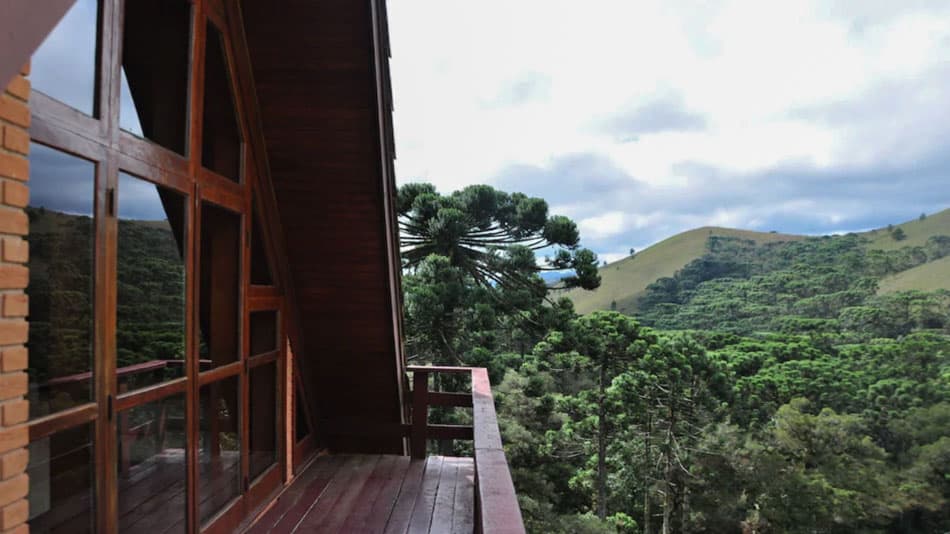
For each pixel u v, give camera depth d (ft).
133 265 6.77
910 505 107.76
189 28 8.34
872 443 114.42
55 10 3.00
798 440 105.81
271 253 12.36
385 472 14.30
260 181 11.64
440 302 45.98
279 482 12.59
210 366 9.12
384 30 10.90
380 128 11.46
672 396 73.31
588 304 482.28
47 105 5.17
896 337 221.66
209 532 8.76
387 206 12.64
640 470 76.74
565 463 71.26
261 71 10.82
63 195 5.48
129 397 6.57
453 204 51.34
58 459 5.40
